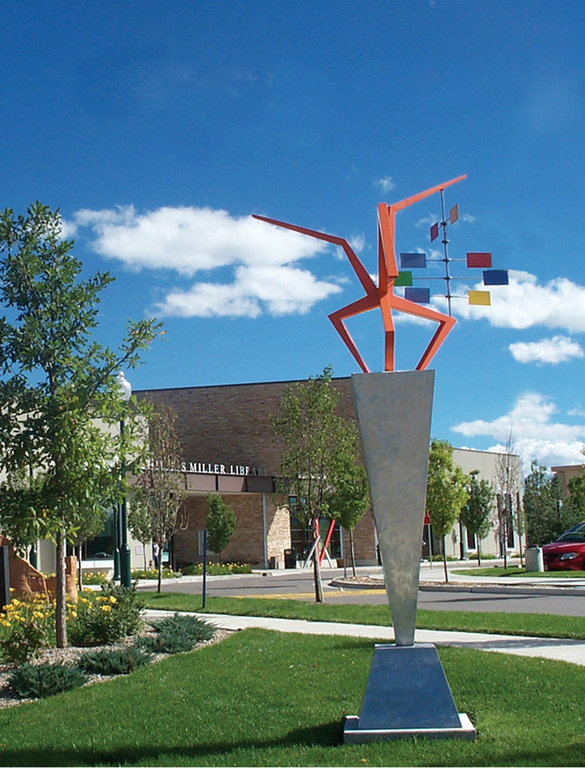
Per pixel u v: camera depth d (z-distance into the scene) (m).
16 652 11.39
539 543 41.62
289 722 7.99
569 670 9.63
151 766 6.77
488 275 9.76
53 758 7.14
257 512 40.47
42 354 11.80
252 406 44.59
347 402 42.31
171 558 38.88
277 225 8.84
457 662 10.27
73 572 17.38
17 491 11.67
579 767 6.15
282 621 16.12
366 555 43.38
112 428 24.52
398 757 6.63
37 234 12.15
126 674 10.70
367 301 8.38
